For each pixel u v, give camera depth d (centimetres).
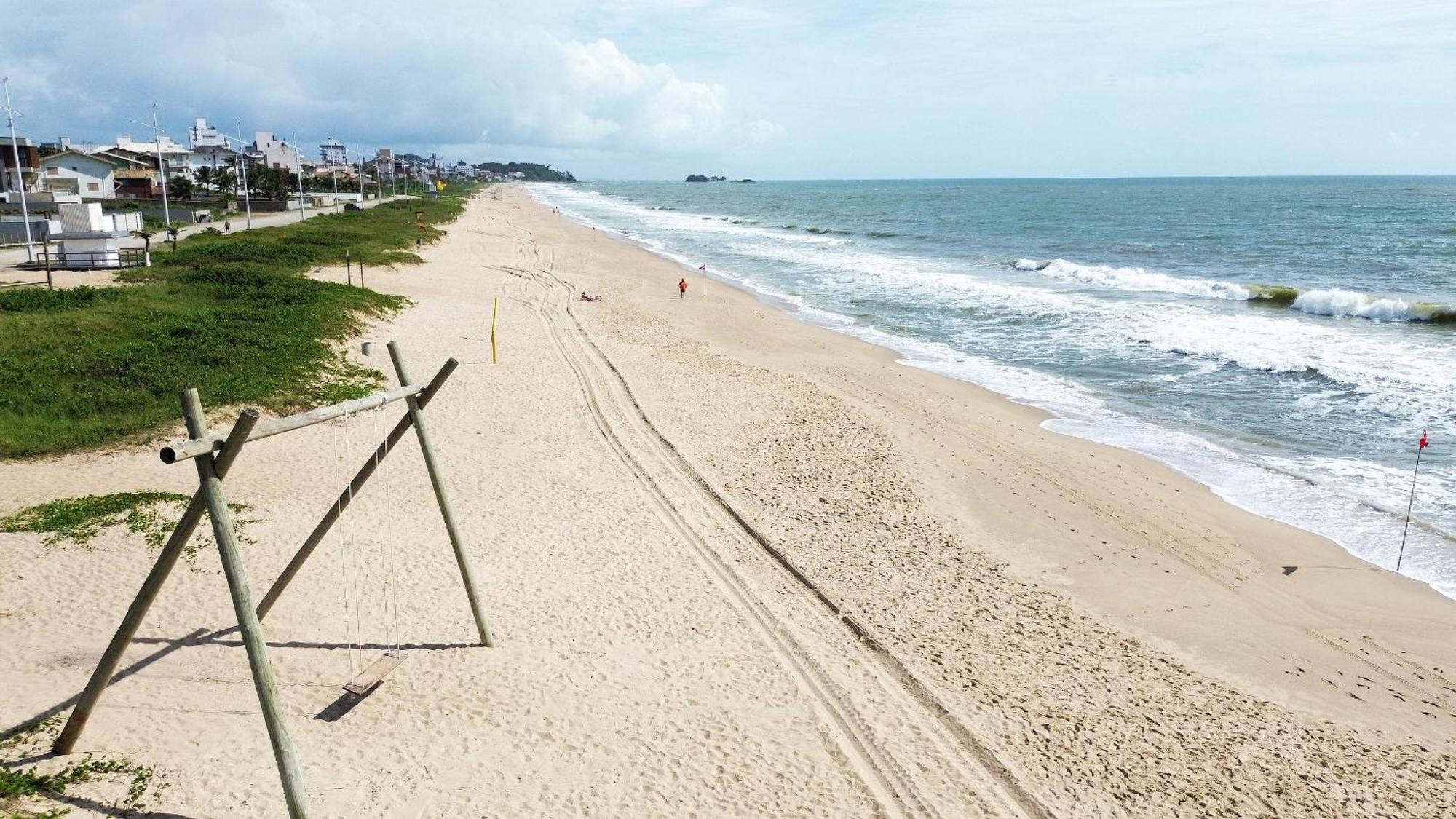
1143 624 1167
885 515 1465
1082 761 863
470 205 11644
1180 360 2600
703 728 878
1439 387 2198
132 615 726
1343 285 3894
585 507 1422
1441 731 965
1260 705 991
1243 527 1473
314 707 864
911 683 978
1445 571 1322
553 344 2606
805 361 2608
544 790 775
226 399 1767
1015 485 1636
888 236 7569
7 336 2028
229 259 3747
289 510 1318
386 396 866
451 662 961
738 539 1334
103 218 4569
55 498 1329
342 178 13000
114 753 772
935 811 779
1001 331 3103
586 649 1008
